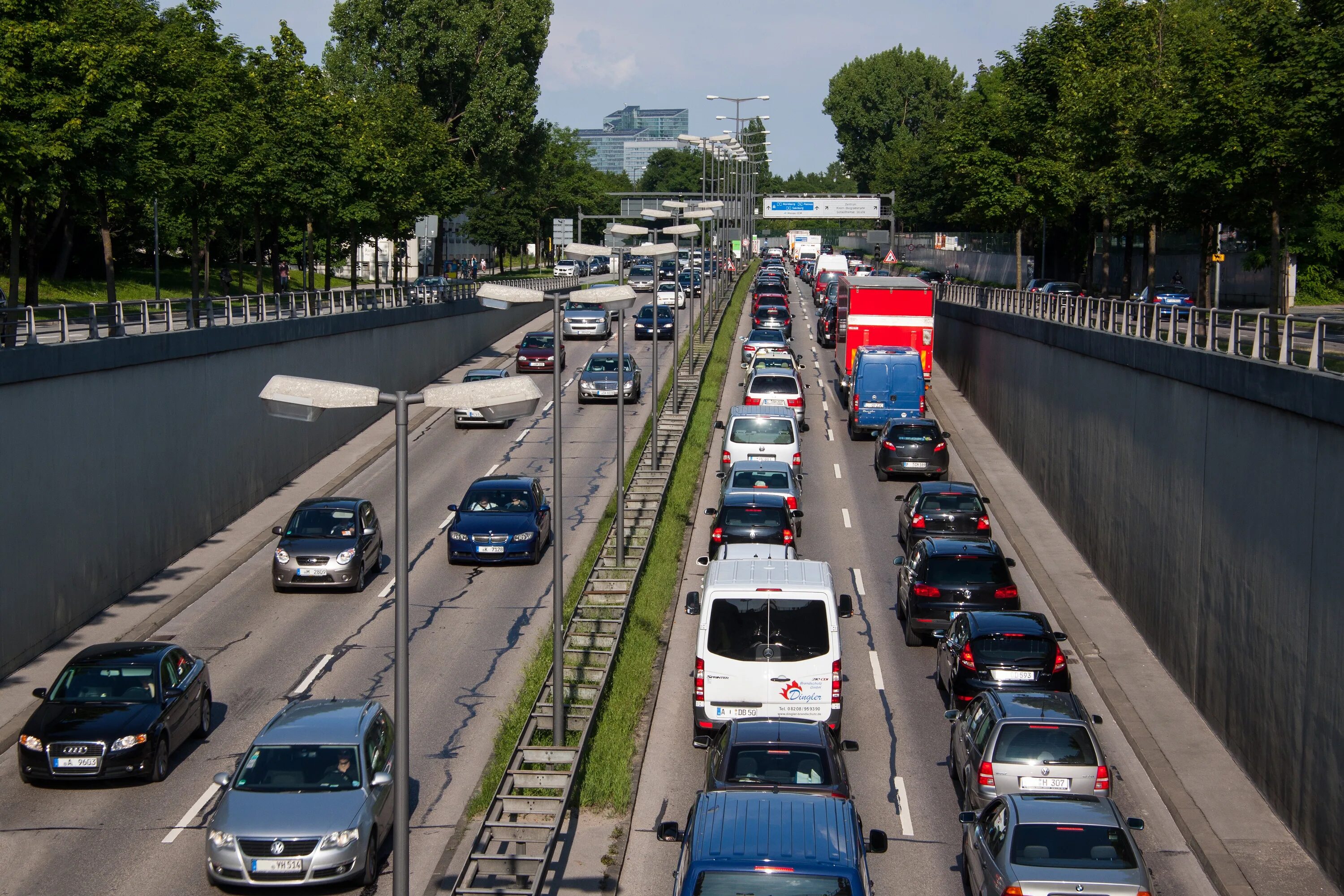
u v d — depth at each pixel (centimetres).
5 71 2973
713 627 1748
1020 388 3734
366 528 2709
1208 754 1827
